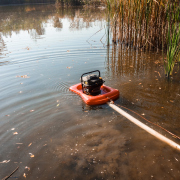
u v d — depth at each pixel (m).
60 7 31.31
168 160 3.04
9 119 4.32
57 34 13.57
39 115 4.43
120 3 10.09
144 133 3.67
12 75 6.91
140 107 4.59
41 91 5.62
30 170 2.97
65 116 4.35
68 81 6.24
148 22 8.98
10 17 21.44
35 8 30.52
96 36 12.65
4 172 2.96
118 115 4.31
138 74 6.67
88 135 3.69
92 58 8.56
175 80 6.08
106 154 3.22
